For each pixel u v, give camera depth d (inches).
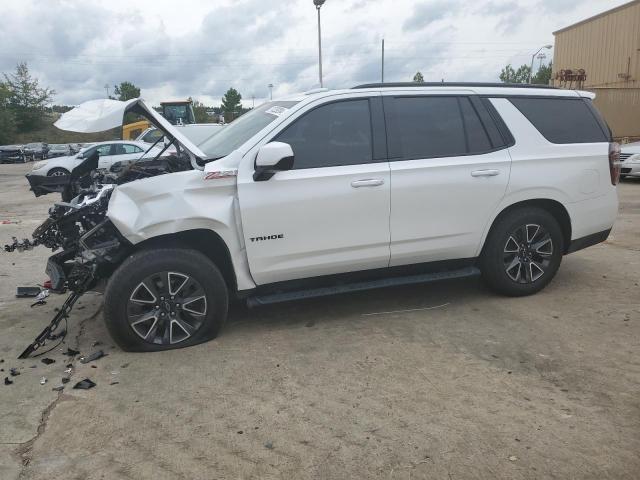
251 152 159.6
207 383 140.6
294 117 164.9
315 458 109.7
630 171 502.6
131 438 117.6
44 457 111.7
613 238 290.8
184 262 156.4
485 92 188.2
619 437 114.1
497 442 113.2
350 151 168.6
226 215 157.3
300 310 191.5
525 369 144.5
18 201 562.9
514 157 185.6
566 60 983.6
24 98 2568.9
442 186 175.8
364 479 103.4
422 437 115.5
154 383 141.2
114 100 171.2
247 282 164.4
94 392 137.3
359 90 173.2
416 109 178.2
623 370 142.7
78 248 168.9
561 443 112.4
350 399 131.3
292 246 163.5
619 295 198.5
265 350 159.5
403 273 182.7
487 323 175.6
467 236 183.2
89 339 171.6
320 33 840.9
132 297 153.7
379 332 170.7
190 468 107.4
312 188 162.1
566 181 192.4
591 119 201.9
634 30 825.5
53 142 2541.8
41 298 211.8
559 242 196.9
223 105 2463.1
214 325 164.2
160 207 152.9
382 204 169.6
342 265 171.2
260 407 128.7
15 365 154.4
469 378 140.3
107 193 175.5
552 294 201.0
